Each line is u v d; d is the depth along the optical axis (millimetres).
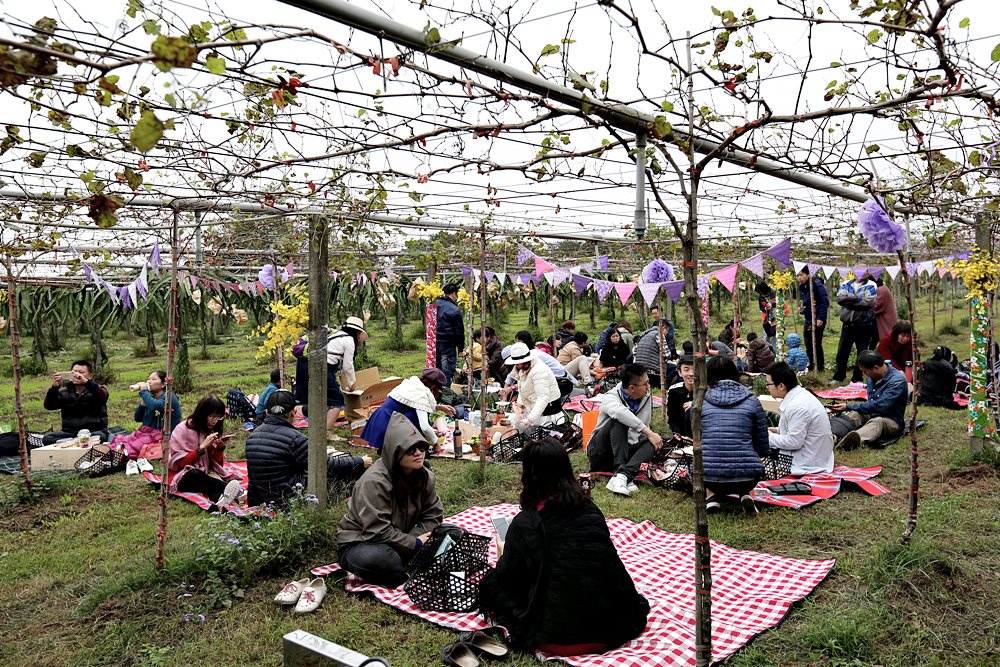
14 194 5070
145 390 8203
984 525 5258
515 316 35469
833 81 3037
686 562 4992
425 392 6699
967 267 6473
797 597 4324
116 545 5648
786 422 6914
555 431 8398
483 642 3910
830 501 6133
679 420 7527
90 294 14898
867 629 3867
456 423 8141
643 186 7492
